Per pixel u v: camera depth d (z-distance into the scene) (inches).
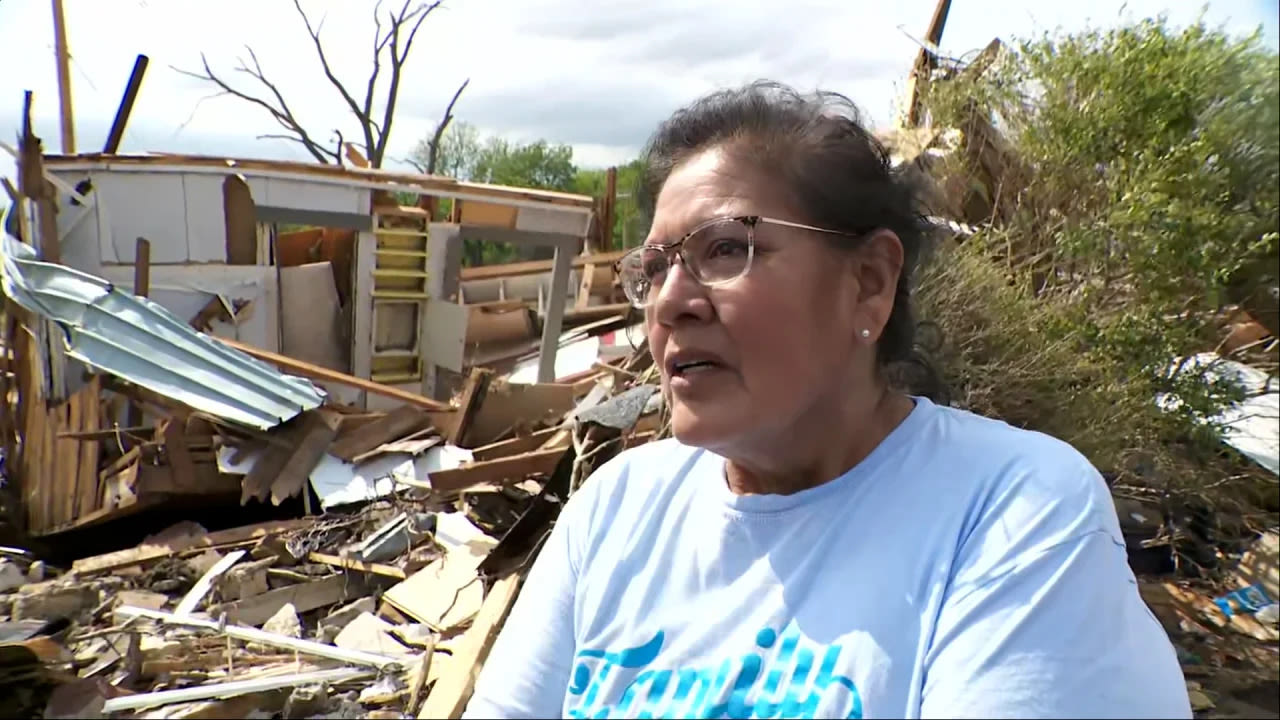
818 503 49.8
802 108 53.6
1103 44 279.7
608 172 561.3
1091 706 40.3
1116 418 234.4
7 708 155.3
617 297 577.9
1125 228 255.8
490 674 57.7
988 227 273.7
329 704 163.8
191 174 359.3
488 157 877.8
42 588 213.0
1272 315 272.8
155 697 160.9
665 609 51.8
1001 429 50.5
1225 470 264.2
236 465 271.9
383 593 214.1
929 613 44.1
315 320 402.3
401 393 315.3
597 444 196.7
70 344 289.9
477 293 557.9
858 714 42.9
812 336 50.6
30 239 327.9
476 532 235.6
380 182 392.2
